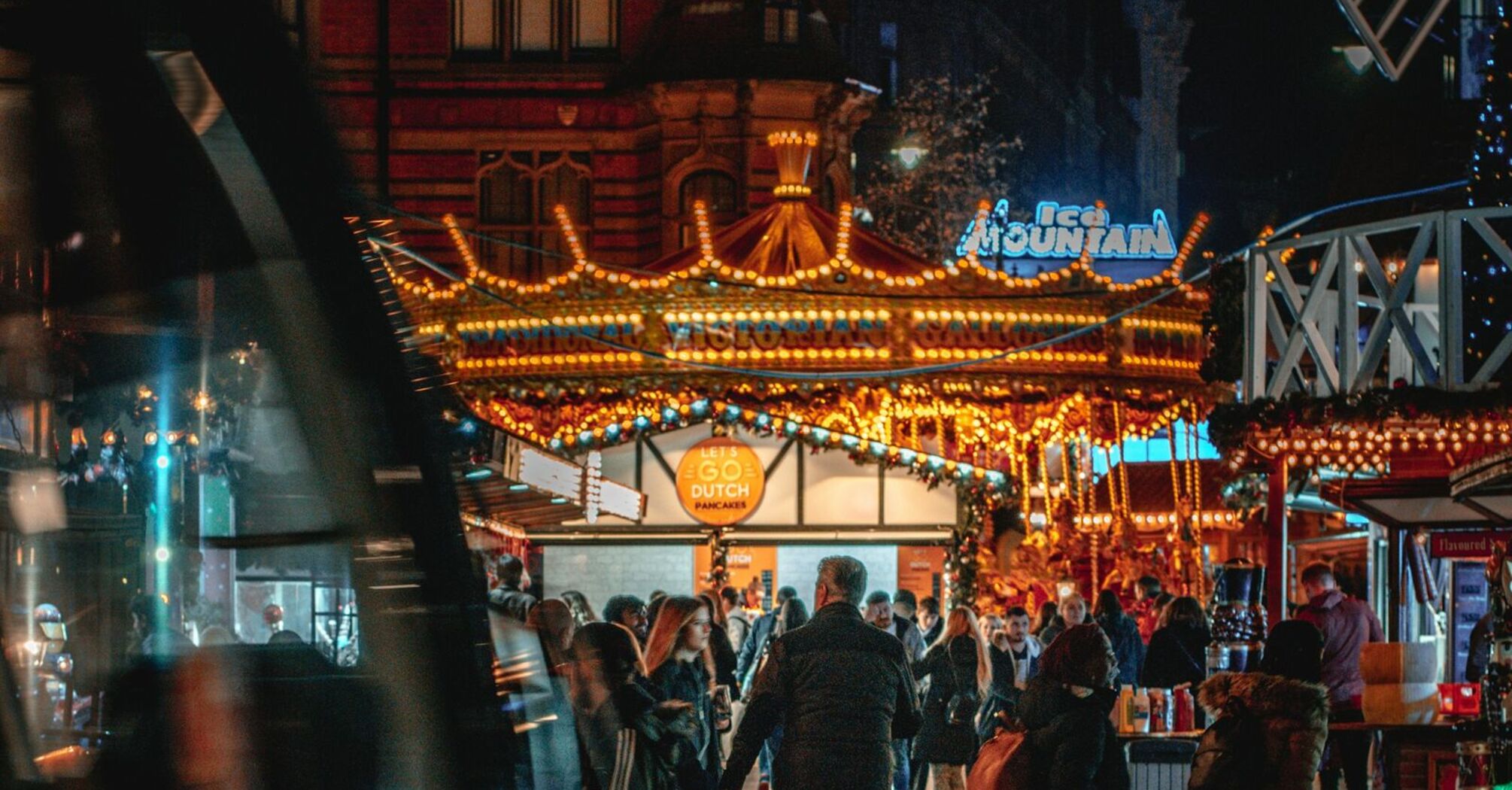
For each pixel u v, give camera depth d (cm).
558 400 2186
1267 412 1491
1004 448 2566
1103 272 2817
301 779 303
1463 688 1357
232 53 283
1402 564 1844
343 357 302
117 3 274
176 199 289
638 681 903
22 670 281
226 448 300
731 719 1387
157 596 296
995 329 2081
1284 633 988
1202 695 923
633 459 2544
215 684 299
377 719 309
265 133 288
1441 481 1716
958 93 4619
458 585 320
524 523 2295
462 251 2144
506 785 334
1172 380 2198
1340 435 1535
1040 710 927
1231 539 3366
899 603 1691
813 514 2545
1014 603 2628
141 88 280
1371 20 1616
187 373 298
